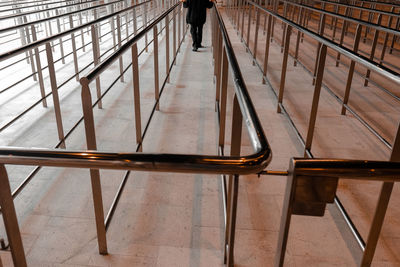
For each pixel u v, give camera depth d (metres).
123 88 3.67
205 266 1.41
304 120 2.82
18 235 0.85
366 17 7.92
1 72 4.26
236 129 1.20
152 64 4.65
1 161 0.71
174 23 4.23
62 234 1.58
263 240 1.55
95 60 2.91
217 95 2.93
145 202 1.81
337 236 1.57
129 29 7.21
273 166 2.15
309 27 7.16
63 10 6.65
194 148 2.42
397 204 1.78
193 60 4.96
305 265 1.42
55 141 2.51
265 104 3.17
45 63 4.72
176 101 3.31
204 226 1.64
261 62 4.63
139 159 0.70
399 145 1.16
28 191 1.89
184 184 1.97
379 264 1.41
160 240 1.55
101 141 2.50
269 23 3.38
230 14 9.53
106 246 1.44
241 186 1.94
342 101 2.85
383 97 3.32
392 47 5.01
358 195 1.87
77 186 1.95
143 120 2.87
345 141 2.48
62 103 3.24
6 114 2.97
